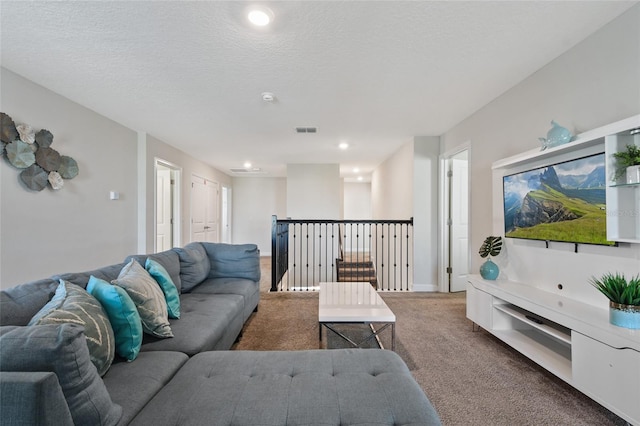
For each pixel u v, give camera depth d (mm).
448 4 1604
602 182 1742
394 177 5359
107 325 1267
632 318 1444
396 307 3492
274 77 2441
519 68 2307
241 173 7969
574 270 1980
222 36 1884
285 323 2951
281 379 1234
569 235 1961
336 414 1021
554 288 2146
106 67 2275
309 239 6297
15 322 1152
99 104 3008
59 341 822
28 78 2439
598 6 1627
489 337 2613
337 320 2000
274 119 3482
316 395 1117
